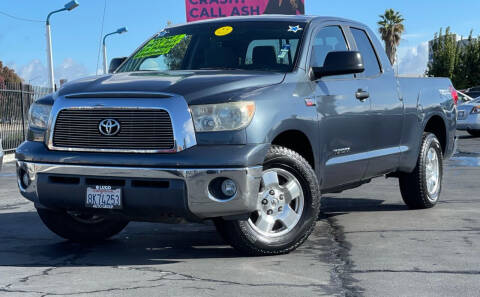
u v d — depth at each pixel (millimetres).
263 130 5090
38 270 4945
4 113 18594
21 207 8445
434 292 4254
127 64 6660
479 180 10516
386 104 6816
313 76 5922
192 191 4867
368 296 4172
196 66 6172
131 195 4973
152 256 5426
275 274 4746
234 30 6426
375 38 7227
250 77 5418
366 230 6457
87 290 4352
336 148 6023
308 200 5492
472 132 21484
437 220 6988
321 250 5559
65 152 5203
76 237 6000
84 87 5332
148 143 4973
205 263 5129
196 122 4957
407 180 7637
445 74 57219
